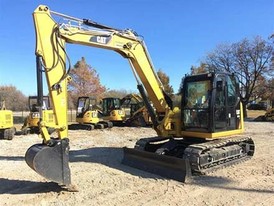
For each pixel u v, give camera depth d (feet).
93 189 23.15
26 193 22.11
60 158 21.77
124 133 62.34
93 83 165.27
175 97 32.40
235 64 126.00
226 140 30.83
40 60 22.82
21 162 32.42
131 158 30.99
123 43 29.68
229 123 30.53
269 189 23.38
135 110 79.05
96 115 71.61
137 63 30.60
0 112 50.70
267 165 31.09
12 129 52.60
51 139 21.93
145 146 31.63
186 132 30.19
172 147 31.09
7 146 44.47
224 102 29.99
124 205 20.02
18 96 163.43
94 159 34.30
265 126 78.23
